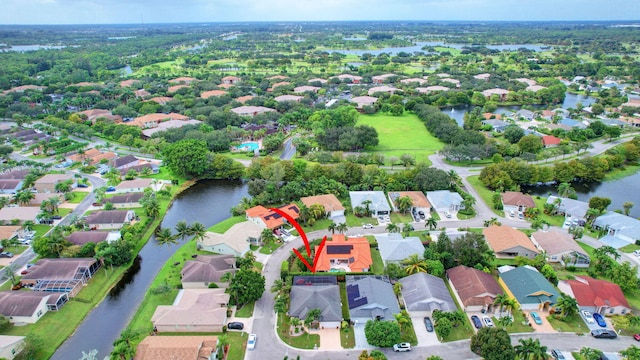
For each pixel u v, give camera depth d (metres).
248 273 102.81
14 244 127.00
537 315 97.50
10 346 83.56
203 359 82.19
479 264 112.81
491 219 143.38
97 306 105.06
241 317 98.06
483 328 85.88
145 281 115.50
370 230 139.62
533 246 125.00
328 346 89.75
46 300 100.81
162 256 127.94
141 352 83.50
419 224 144.00
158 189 174.75
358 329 94.69
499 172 173.88
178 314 94.31
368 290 102.38
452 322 92.69
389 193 162.62
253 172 184.50
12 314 96.19
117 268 119.38
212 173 191.50
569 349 88.50
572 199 156.50
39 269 111.06
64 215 150.88
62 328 95.94
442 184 164.75
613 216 141.88
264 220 137.50
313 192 159.00
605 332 91.75
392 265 111.81
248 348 88.25
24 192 156.75
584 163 188.38
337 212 148.88
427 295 98.94
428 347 89.00
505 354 79.81
